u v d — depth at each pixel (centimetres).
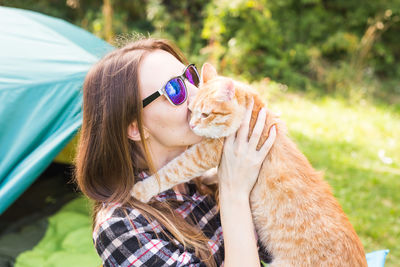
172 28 872
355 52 952
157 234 130
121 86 131
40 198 371
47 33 293
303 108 740
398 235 370
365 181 473
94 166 138
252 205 169
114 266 123
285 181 164
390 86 952
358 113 738
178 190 160
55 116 231
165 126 144
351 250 161
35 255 289
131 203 135
